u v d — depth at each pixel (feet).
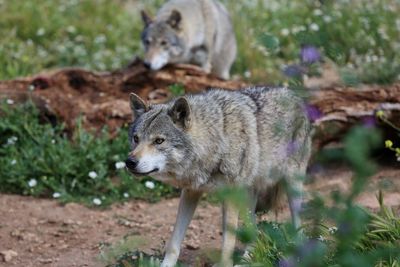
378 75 46.44
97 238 34.91
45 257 33.04
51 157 41.06
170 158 28.19
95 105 44.47
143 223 36.47
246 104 30.27
